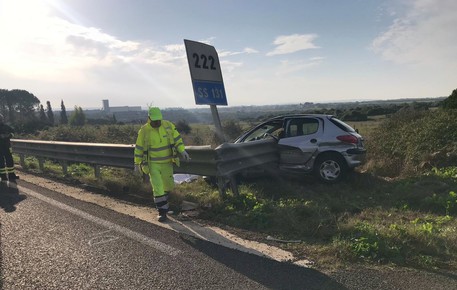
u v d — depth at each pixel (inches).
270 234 194.7
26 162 505.0
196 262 158.6
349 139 313.1
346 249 163.9
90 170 443.8
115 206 258.7
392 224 197.5
